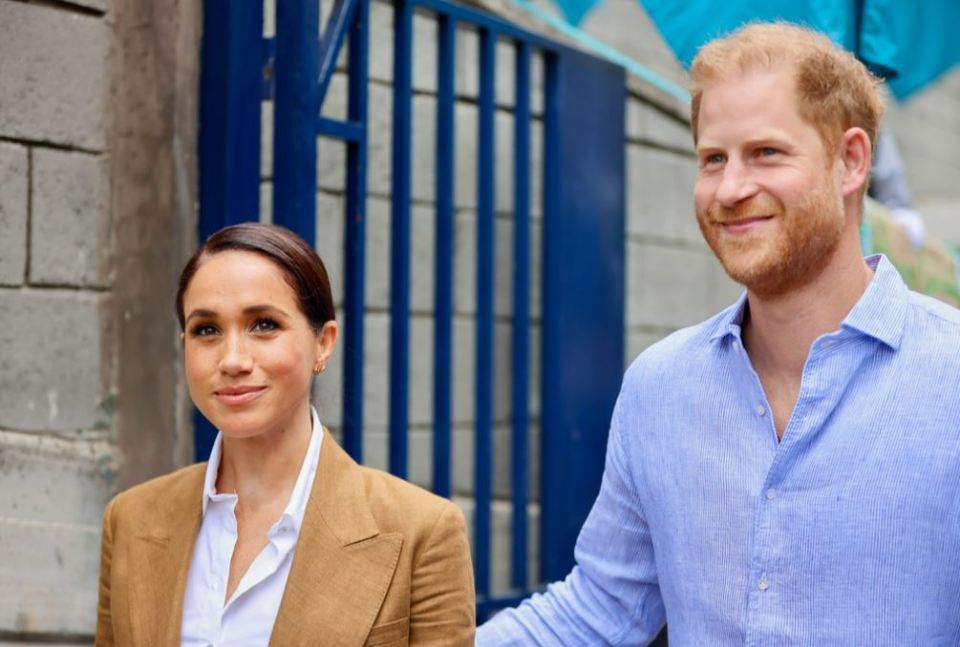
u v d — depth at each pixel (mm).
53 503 3146
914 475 1959
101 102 3238
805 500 2010
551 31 4895
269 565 1979
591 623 2398
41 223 3121
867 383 2016
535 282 4914
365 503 2039
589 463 4551
